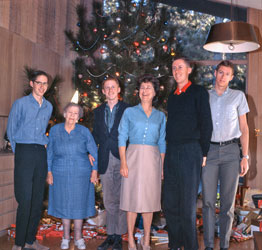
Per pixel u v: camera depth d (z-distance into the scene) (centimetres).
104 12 512
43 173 289
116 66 385
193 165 265
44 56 445
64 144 301
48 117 296
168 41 395
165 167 280
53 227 359
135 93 377
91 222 375
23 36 407
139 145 283
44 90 288
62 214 301
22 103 280
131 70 379
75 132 304
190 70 281
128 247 293
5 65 373
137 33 387
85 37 422
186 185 265
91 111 411
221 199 283
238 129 280
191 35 560
